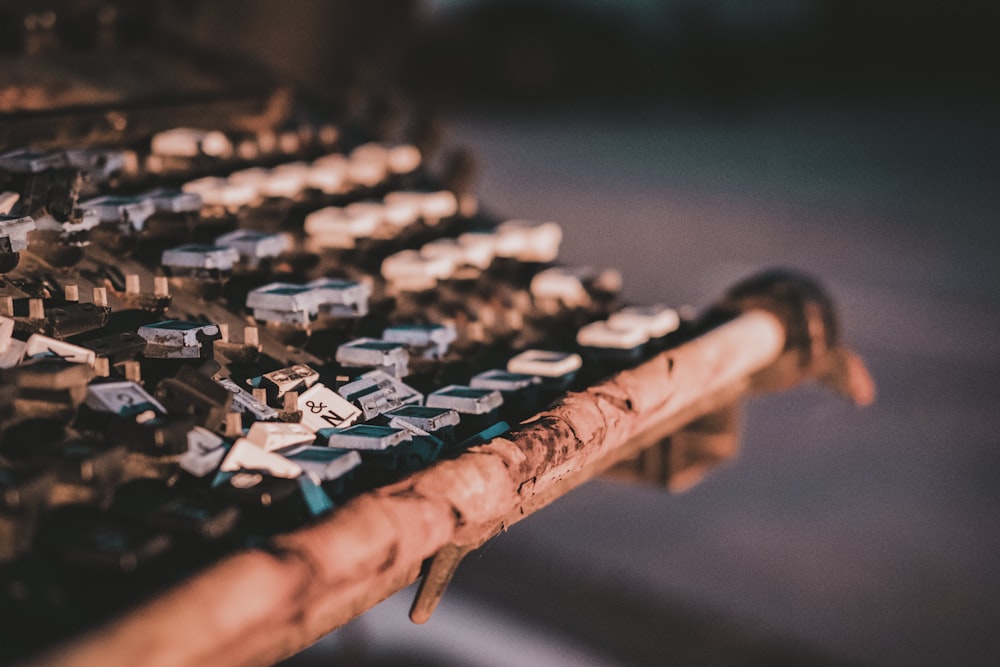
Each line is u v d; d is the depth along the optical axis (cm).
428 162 66
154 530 36
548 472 40
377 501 37
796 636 84
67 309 41
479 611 86
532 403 45
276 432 39
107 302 43
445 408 42
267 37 77
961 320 153
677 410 47
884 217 211
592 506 105
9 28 60
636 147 290
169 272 45
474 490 38
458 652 79
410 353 46
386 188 59
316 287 46
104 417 38
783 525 101
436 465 38
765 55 380
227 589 34
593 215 216
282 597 34
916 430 119
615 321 51
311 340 46
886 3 383
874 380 131
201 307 45
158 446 37
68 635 33
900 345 142
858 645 83
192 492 37
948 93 352
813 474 110
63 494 36
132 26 64
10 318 39
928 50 382
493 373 45
